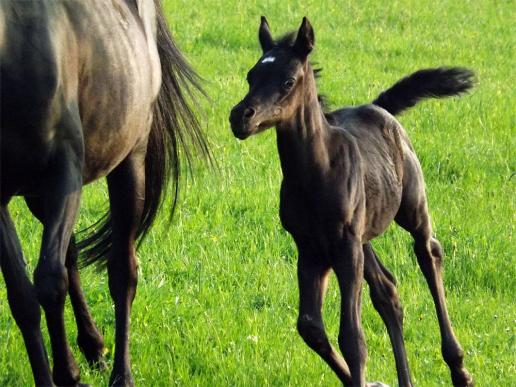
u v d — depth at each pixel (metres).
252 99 9.19
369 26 33.38
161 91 12.43
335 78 25.77
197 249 14.76
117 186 11.55
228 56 28.17
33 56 9.28
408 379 10.55
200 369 11.37
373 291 10.73
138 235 12.33
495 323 12.73
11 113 9.22
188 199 16.72
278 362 11.35
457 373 11.01
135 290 11.49
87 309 11.72
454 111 23.20
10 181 9.66
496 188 18.08
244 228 15.62
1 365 10.98
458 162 19.28
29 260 13.91
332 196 9.80
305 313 9.94
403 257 14.62
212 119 21.66
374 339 12.30
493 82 26.70
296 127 9.62
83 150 9.90
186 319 12.59
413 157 11.26
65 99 9.59
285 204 10.01
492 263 14.54
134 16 11.48
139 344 11.80
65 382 10.25
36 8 9.47
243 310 12.76
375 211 10.43
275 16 33.72
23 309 9.41
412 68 27.97
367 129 10.77
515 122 22.84
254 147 19.64
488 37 32.72
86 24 10.19
